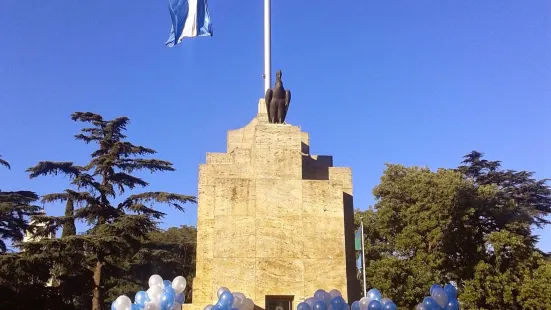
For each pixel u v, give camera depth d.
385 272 41.75
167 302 17.42
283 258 19.45
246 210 19.88
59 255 39.16
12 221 41.78
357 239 37.22
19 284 38.97
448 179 43.69
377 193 48.00
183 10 25.83
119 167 46.34
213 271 19.11
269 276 19.20
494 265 42.66
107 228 42.03
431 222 42.69
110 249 40.81
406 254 44.69
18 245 38.41
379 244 46.34
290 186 20.31
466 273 42.84
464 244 43.50
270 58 24.72
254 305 18.73
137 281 52.88
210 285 19.88
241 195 20.03
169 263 54.56
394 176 49.00
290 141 21.03
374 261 43.69
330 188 20.47
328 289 19.28
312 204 20.19
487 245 43.88
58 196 42.41
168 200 44.66
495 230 45.62
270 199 20.06
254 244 19.50
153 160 46.53
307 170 22.00
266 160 20.59
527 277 41.03
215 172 21.34
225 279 19.05
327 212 20.17
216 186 20.06
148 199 44.75
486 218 45.62
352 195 21.94
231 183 20.16
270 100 22.12
